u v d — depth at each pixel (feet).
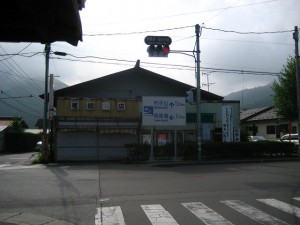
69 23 17.88
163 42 67.51
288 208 30.37
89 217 28.32
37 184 46.62
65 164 83.25
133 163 83.46
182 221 26.50
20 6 15.61
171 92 102.42
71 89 98.73
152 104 83.87
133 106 94.38
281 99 110.22
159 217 27.76
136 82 101.45
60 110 91.61
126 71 99.60
